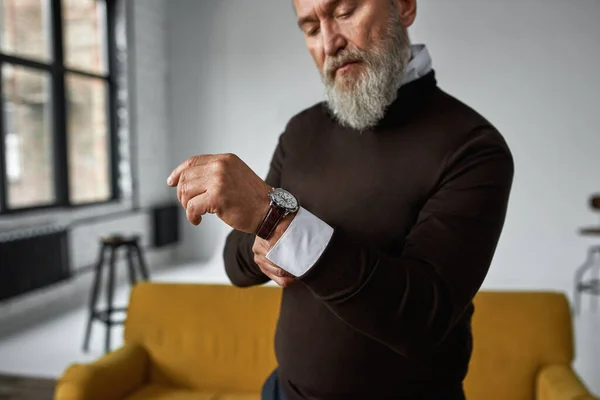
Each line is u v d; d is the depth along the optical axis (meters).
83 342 3.42
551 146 5.11
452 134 0.78
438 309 0.64
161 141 5.98
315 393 0.85
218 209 0.61
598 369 3.07
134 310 2.13
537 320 1.85
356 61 0.79
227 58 5.88
